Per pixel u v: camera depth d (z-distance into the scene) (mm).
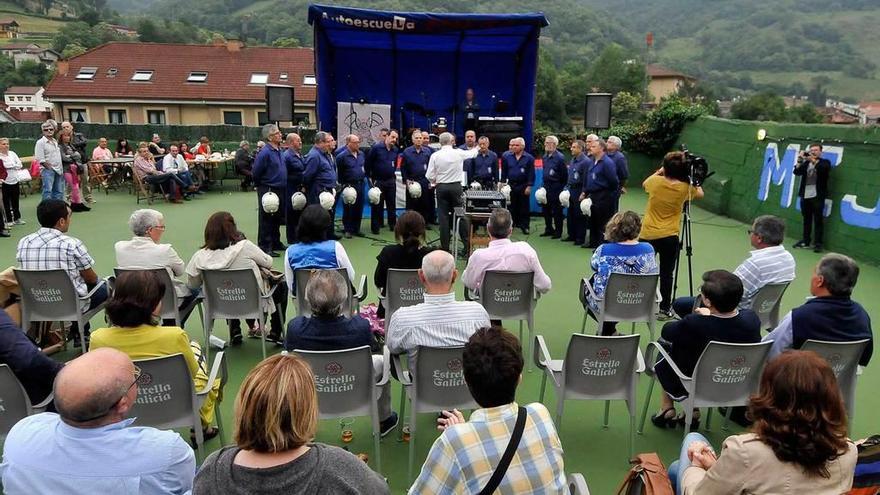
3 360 2711
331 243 4121
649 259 4207
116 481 1636
